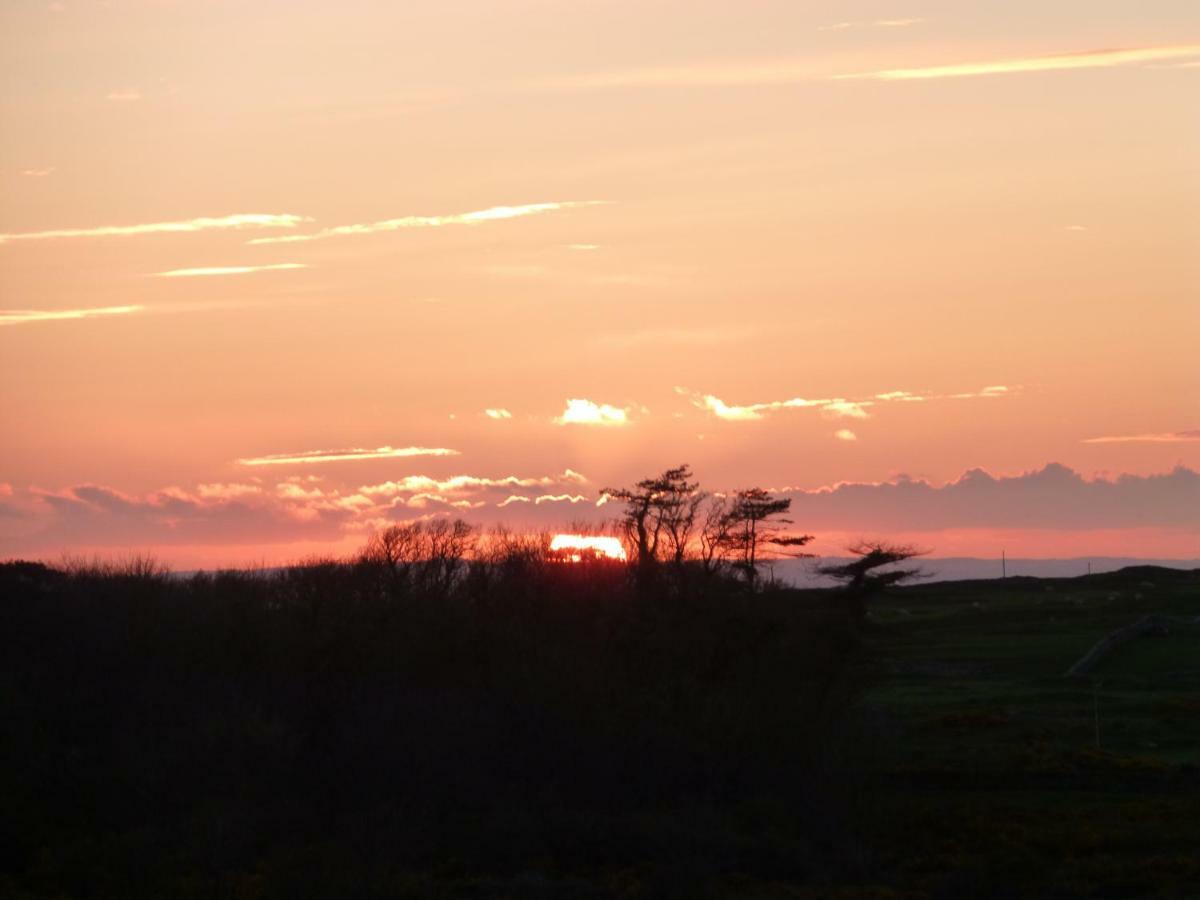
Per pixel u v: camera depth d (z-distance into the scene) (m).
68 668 78.00
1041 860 60.34
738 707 75.06
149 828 64.75
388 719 74.44
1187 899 54.16
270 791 69.19
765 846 62.88
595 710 75.06
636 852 63.22
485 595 89.69
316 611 84.75
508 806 67.88
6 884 58.47
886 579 86.00
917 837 66.25
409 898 55.78
